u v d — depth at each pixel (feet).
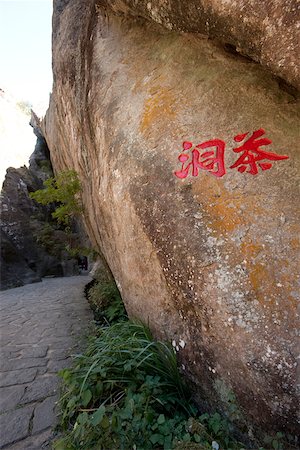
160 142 7.50
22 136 60.70
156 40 9.34
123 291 9.53
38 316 17.34
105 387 7.13
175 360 6.89
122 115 8.84
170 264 6.74
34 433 7.07
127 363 7.08
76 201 18.33
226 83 7.23
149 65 9.04
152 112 8.00
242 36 6.26
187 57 8.09
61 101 17.48
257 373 5.40
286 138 6.35
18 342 12.97
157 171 7.30
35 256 42.32
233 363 5.73
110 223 9.51
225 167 6.58
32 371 10.09
